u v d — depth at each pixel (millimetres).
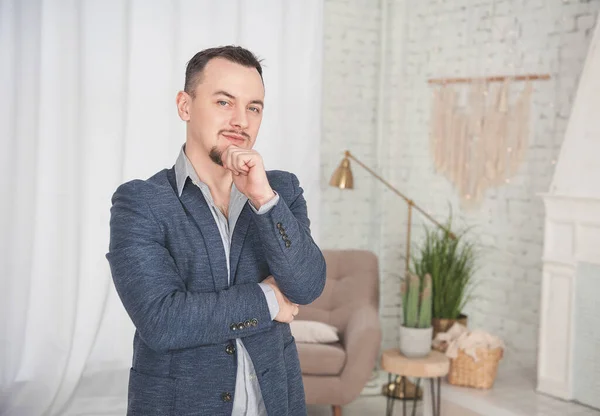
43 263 3629
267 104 4051
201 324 1312
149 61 3746
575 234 3256
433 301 3889
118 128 3715
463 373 3418
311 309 3955
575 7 3617
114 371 3809
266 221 1346
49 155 3613
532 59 3863
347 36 4652
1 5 3508
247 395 1384
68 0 3611
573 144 3295
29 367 3617
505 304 4035
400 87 4711
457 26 4348
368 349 3395
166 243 1392
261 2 3996
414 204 4434
